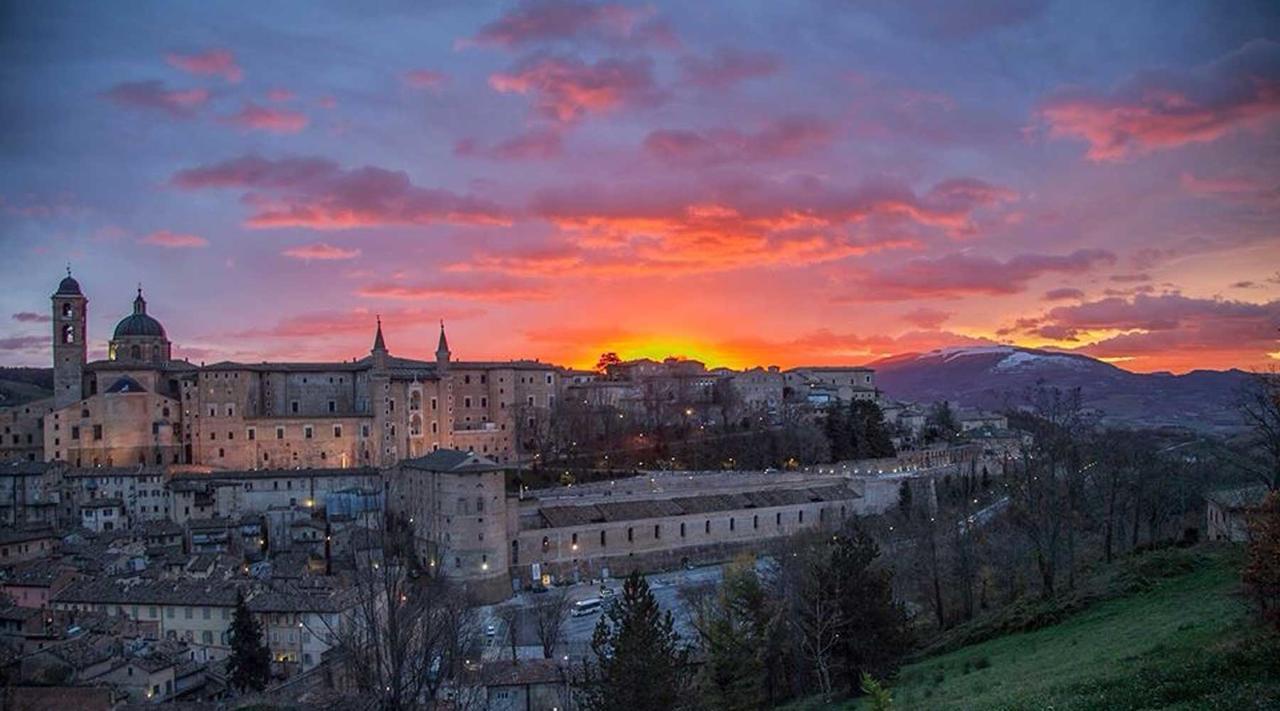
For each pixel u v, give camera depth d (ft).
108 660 366.22
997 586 402.52
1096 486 484.74
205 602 454.40
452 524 574.97
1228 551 310.04
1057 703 186.91
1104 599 302.45
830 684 299.58
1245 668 174.60
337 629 403.54
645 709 254.68
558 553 628.28
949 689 245.65
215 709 312.91
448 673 292.81
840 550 297.94
